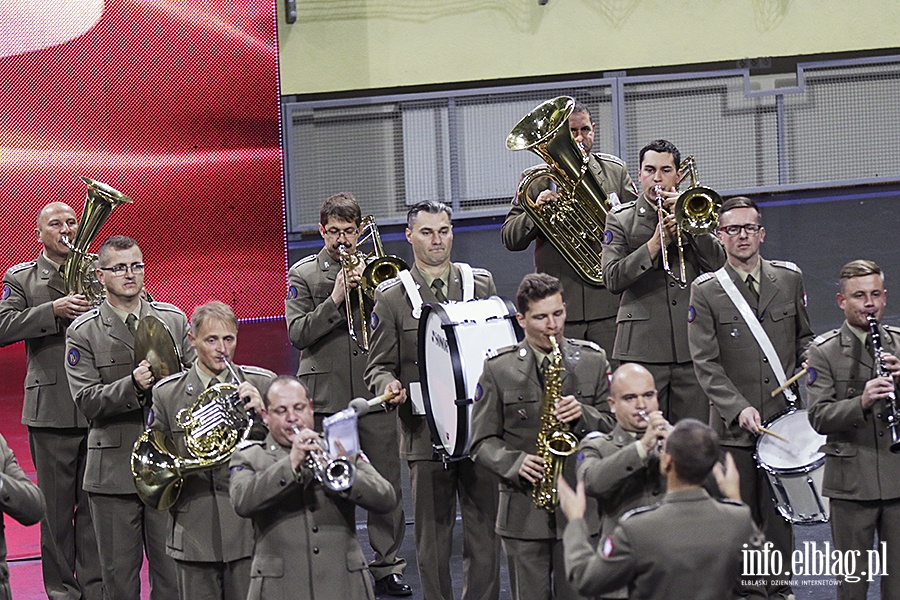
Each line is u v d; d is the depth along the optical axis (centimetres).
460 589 1886
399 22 4347
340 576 1364
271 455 1370
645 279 1919
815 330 3077
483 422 1492
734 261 1712
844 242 3872
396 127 4416
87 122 3531
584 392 1491
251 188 3628
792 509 1599
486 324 1588
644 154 1870
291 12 4272
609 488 1327
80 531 1880
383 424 1886
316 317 1875
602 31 4438
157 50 3544
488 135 4459
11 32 3462
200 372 1553
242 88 3597
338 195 1898
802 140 4597
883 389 1480
